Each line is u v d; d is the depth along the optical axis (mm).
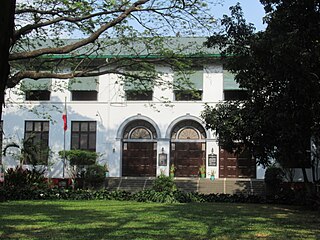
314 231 11414
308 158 21031
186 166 33438
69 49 12516
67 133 33844
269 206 21016
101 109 34000
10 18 4723
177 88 17078
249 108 19281
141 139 33875
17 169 26172
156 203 21859
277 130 18484
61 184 30000
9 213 15703
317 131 17547
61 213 15852
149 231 11031
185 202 23141
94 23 13852
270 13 16312
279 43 14859
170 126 33344
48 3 13727
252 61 17109
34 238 9820
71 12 13688
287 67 15328
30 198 23484
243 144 21047
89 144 33812
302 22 15695
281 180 29344
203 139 33438
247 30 18203
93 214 15516
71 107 34094
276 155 20594
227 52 18750
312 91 16031
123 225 12305
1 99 4754
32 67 17141
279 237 10242
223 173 32750
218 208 18875
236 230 11383
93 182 30562
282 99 16984
